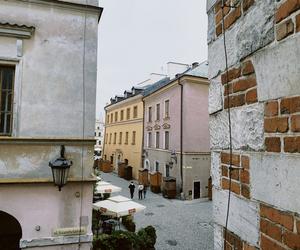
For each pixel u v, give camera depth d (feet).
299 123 3.89
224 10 6.24
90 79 23.49
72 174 22.24
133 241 34.09
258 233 4.73
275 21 4.49
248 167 5.08
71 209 21.81
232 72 5.78
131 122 108.68
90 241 21.91
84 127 22.98
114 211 40.45
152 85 110.11
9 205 20.66
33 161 21.63
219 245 6.07
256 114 4.91
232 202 5.59
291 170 4.01
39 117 22.12
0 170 20.95
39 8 22.84
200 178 73.61
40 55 22.59
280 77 4.32
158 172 81.35
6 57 21.74
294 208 3.92
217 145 6.31
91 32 23.86
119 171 108.88
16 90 21.91
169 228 48.29
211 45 6.86
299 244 3.81
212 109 6.59
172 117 78.64
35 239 20.80
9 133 21.72
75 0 23.65
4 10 22.12
